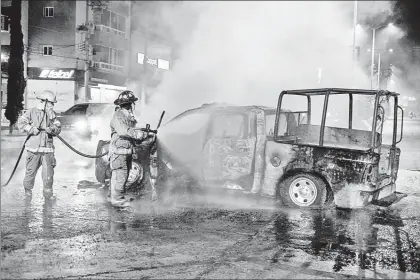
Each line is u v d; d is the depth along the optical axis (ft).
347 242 17.74
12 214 21.27
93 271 14.11
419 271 14.60
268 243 17.38
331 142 26.76
